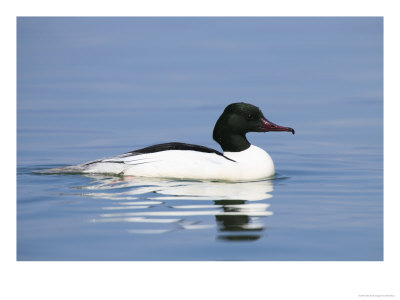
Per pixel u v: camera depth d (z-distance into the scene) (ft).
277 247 34.14
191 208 40.50
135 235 35.58
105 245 34.12
